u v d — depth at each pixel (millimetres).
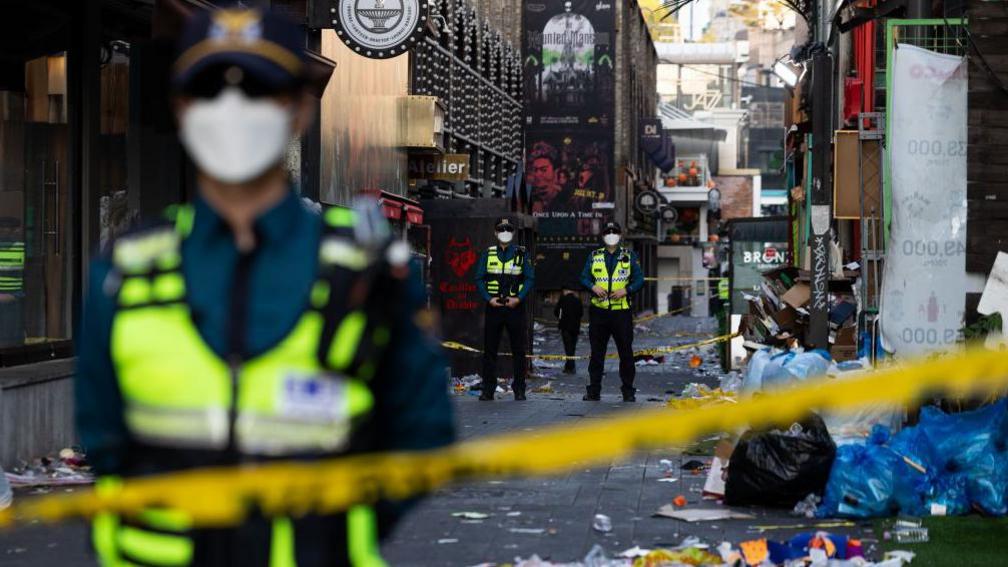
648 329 110688
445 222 54688
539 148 114812
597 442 6898
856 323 39531
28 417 27859
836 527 21641
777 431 23078
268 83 6738
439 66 77375
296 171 41125
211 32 6844
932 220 30469
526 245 58156
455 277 54469
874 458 22297
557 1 114312
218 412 6812
